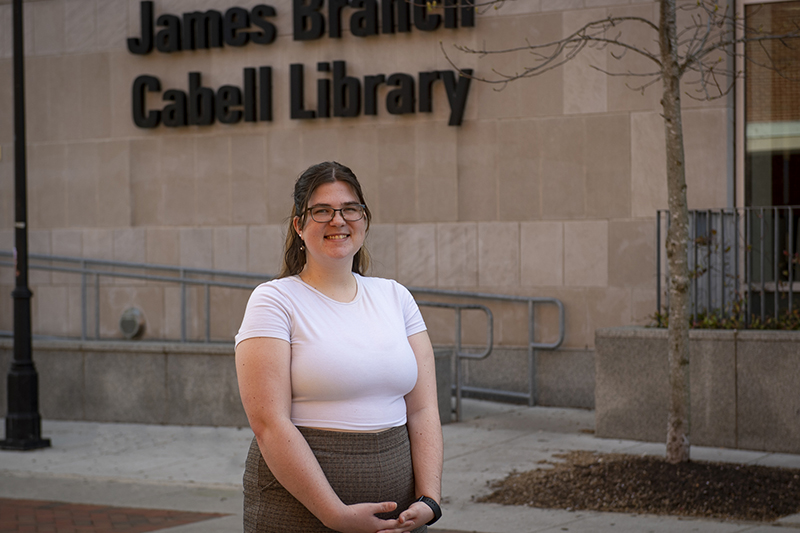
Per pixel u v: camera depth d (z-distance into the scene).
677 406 6.59
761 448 7.45
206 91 11.04
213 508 6.23
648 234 9.54
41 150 11.87
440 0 10.05
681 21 9.33
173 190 11.32
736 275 8.15
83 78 11.68
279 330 2.50
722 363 7.57
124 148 11.51
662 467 6.43
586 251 9.77
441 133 10.28
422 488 2.60
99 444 8.50
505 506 6.04
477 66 10.12
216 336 11.15
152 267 11.09
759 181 9.40
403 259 10.44
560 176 9.87
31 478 7.24
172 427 9.30
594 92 9.72
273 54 10.91
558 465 7.00
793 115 9.27
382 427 2.56
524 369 10.04
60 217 11.78
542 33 9.86
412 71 10.34
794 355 7.34
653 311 9.52
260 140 10.98
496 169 10.09
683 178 6.59
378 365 2.56
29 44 11.91
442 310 10.31
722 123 9.26
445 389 8.91
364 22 10.43
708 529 5.37
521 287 10.02
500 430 8.62
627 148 9.61
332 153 10.70
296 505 2.47
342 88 10.52
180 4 11.28
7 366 10.16
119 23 11.53
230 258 11.09
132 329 11.36
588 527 5.48
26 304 8.47
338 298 2.64
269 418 2.43
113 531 5.64
